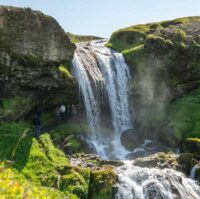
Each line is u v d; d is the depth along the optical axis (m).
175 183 25.12
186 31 43.91
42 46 30.59
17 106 29.62
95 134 35.56
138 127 38.41
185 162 28.14
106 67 38.34
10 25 28.52
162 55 39.69
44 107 33.00
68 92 33.34
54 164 24.45
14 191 13.91
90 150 32.47
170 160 28.33
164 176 24.98
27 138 25.70
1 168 17.94
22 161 23.48
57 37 31.58
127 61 40.38
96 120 36.28
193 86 40.56
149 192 24.00
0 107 28.50
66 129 33.19
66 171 23.77
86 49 41.50
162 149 33.06
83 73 35.56
